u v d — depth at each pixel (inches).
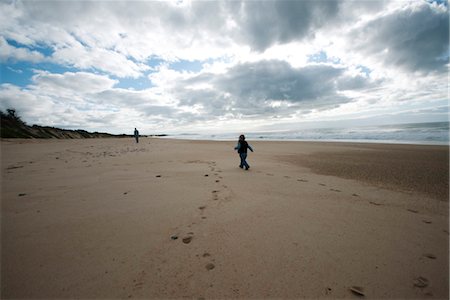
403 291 75.4
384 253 97.6
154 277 79.3
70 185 204.4
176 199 165.6
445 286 77.7
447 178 247.9
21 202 156.3
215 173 272.8
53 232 111.7
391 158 402.3
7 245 99.2
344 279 80.6
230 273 82.3
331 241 107.0
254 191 191.5
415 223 130.3
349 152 512.7
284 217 135.3
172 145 852.0
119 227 118.0
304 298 71.9
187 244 101.4
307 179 243.8
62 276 79.2
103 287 74.3
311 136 1400.1
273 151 580.4
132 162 359.6
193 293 72.7
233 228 118.7
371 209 152.3
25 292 72.1
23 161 358.3
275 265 87.4
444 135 908.0
